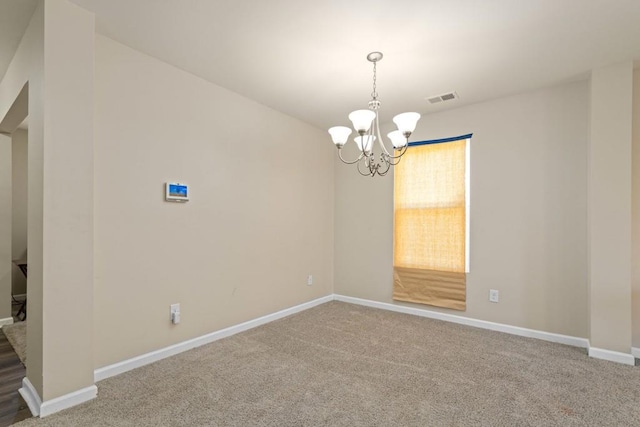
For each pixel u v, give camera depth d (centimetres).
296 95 323
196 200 282
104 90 223
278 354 264
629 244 252
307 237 409
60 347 185
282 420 177
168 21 206
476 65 260
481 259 337
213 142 296
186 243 274
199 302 283
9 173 347
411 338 302
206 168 290
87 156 197
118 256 230
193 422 175
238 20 204
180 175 269
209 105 292
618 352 253
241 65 263
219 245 301
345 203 445
